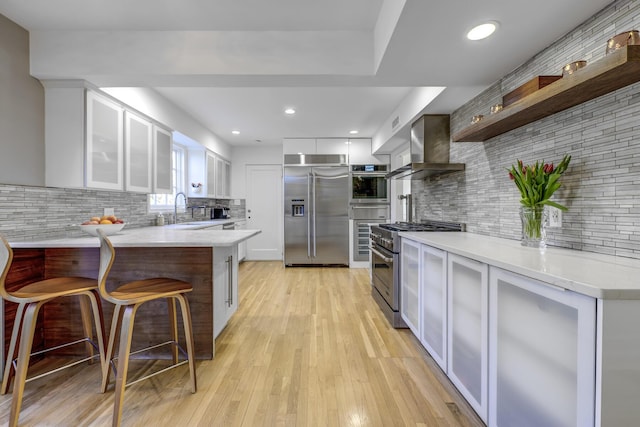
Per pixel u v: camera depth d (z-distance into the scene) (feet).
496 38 5.52
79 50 7.14
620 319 2.73
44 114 7.41
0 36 6.48
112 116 8.36
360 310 10.19
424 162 9.90
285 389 5.74
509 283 3.95
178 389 5.73
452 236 7.47
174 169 14.49
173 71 7.20
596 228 4.72
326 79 7.47
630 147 4.17
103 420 4.87
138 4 6.24
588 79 3.85
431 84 7.58
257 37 7.22
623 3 4.33
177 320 7.00
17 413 4.67
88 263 6.93
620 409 2.75
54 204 7.66
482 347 4.53
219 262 7.52
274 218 20.22
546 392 3.34
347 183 17.54
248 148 20.12
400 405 5.26
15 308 6.28
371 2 6.20
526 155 6.28
